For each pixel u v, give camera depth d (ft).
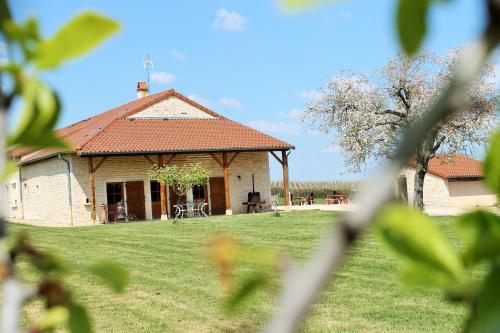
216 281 38.70
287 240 63.05
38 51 2.28
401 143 1.82
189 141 118.11
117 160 112.68
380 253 46.57
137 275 42.60
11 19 2.36
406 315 27.76
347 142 99.50
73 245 67.31
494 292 2.21
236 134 124.77
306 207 138.31
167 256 53.78
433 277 2.28
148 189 114.62
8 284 2.63
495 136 2.45
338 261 1.85
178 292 35.63
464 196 131.23
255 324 25.98
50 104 2.43
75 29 2.20
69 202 109.29
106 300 33.47
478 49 1.77
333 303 30.60
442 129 86.07
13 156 2.72
